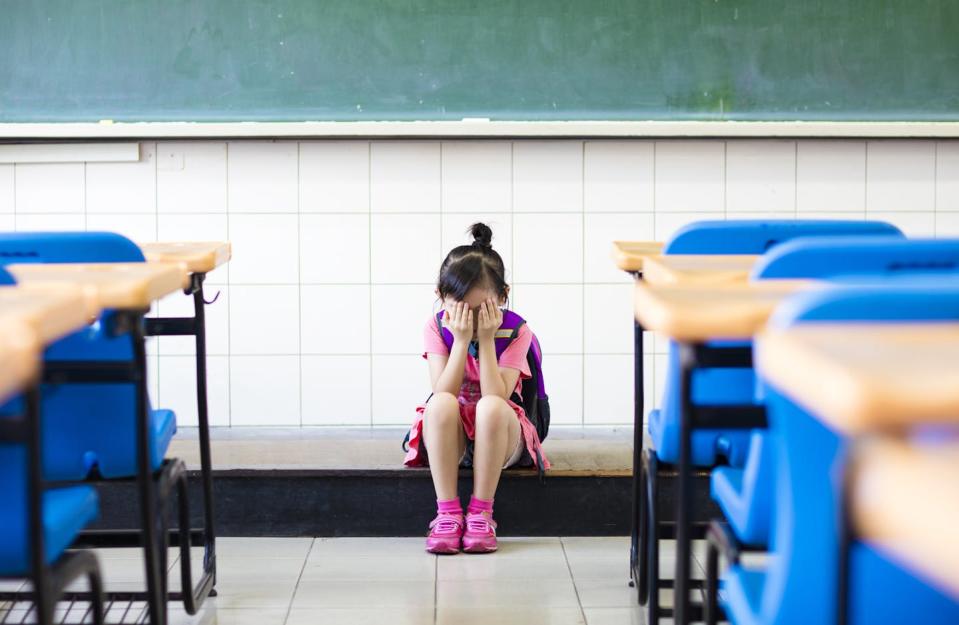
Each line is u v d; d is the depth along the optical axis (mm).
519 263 3824
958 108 3754
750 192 3805
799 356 832
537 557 2945
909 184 3812
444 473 2951
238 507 3127
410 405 3871
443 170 3787
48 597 1335
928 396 693
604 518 3133
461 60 3711
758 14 3717
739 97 3742
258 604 2588
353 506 3133
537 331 3846
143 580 2752
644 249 2463
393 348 3848
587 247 3822
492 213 3807
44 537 1320
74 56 3680
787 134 3736
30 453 1290
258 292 3816
